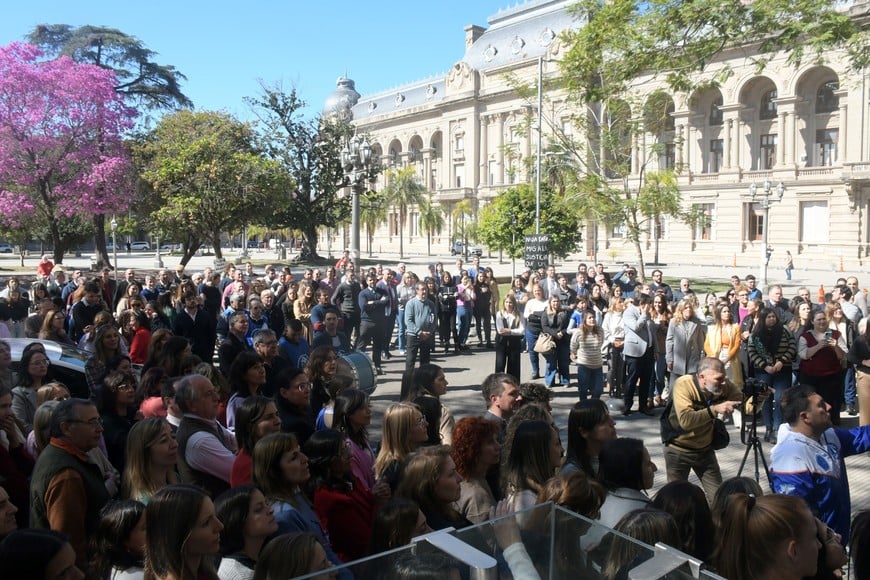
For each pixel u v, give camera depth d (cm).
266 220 4356
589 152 3131
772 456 550
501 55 8344
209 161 3644
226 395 757
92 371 842
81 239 5494
